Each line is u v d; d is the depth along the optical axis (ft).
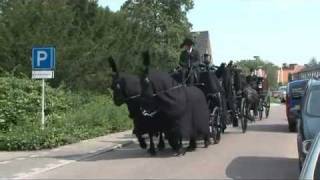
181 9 225.35
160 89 64.85
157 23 218.59
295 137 91.15
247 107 100.68
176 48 214.48
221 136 91.56
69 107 104.32
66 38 118.21
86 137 87.92
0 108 85.10
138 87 65.05
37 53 79.87
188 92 67.87
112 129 99.86
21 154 71.46
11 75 102.47
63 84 110.01
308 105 56.80
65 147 77.87
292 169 58.95
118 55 135.13
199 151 72.64
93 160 66.59
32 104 90.94
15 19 112.47
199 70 78.69
